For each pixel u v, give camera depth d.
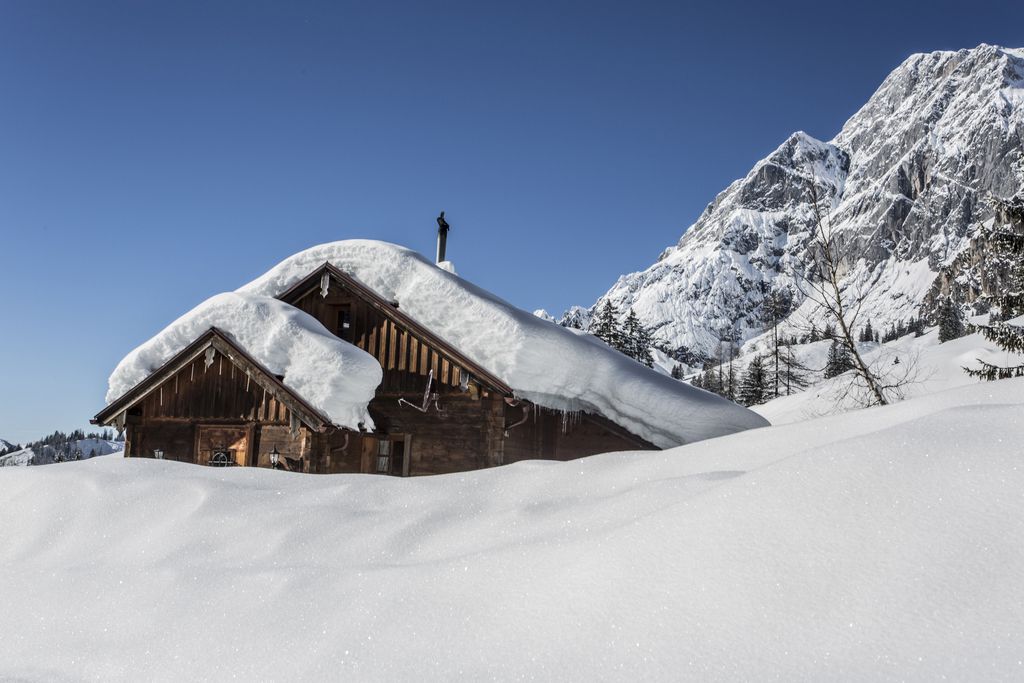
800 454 2.92
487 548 3.29
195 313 15.70
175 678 2.87
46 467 4.93
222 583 3.38
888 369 48.47
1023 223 21.91
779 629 2.24
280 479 4.64
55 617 3.42
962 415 2.89
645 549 2.75
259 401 14.80
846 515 2.53
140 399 15.41
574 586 2.73
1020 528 2.25
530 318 17.34
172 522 4.05
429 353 16.02
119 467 4.85
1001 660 1.90
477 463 15.30
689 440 15.94
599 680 2.29
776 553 2.50
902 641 2.06
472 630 2.70
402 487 4.29
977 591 2.12
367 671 2.63
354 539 3.67
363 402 14.61
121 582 3.55
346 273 16.83
